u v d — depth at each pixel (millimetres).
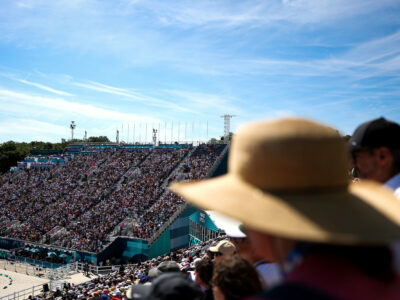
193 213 43531
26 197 59281
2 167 101125
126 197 52031
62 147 139125
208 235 38938
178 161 62438
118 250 41656
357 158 3141
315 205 1586
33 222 50188
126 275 25531
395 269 1467
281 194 1644
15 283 35438
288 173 1610
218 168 58969
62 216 50188
